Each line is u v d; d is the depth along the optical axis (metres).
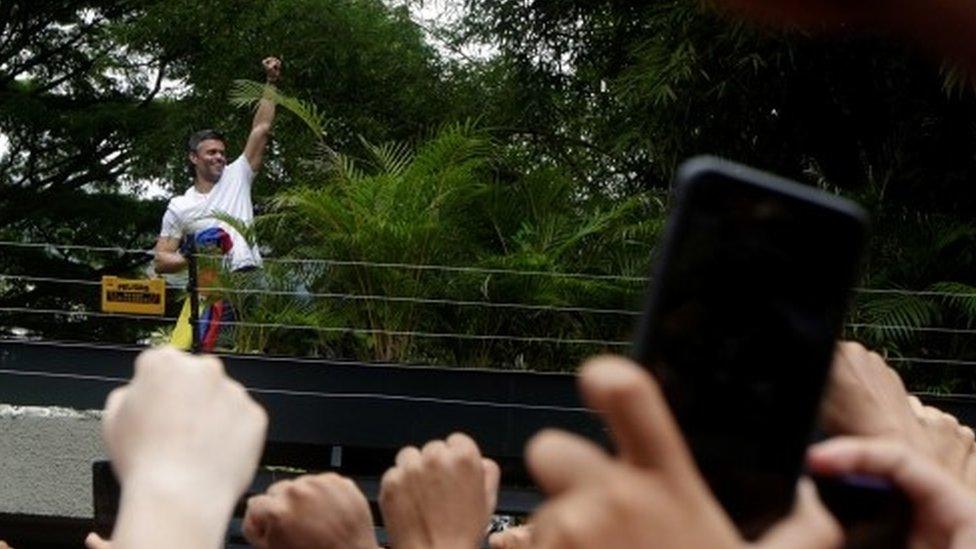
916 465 1.10
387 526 2.07
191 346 7.29
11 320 20.67
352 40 17.61
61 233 22.58
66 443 7.23
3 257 20.95
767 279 0.98
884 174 9.98
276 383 7.00
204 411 1.32
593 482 0.83
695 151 10.71
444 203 7.92
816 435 1.13
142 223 22.39
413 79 17.81
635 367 0.89
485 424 6.93
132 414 1.32
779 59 9.76
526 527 2.70
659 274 0.98
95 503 5.35
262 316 7.47
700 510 0.83
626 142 10.96
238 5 17.84
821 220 0.99
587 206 8.71
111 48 23.08
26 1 22.95
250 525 2.16
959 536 1.09
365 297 7.43
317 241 7.96
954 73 0.75
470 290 7.60
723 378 0.99
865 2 0.74
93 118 22.42
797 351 0.99
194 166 8.59
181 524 1.25
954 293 7.52
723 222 0.98
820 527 0.97
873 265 8.89
